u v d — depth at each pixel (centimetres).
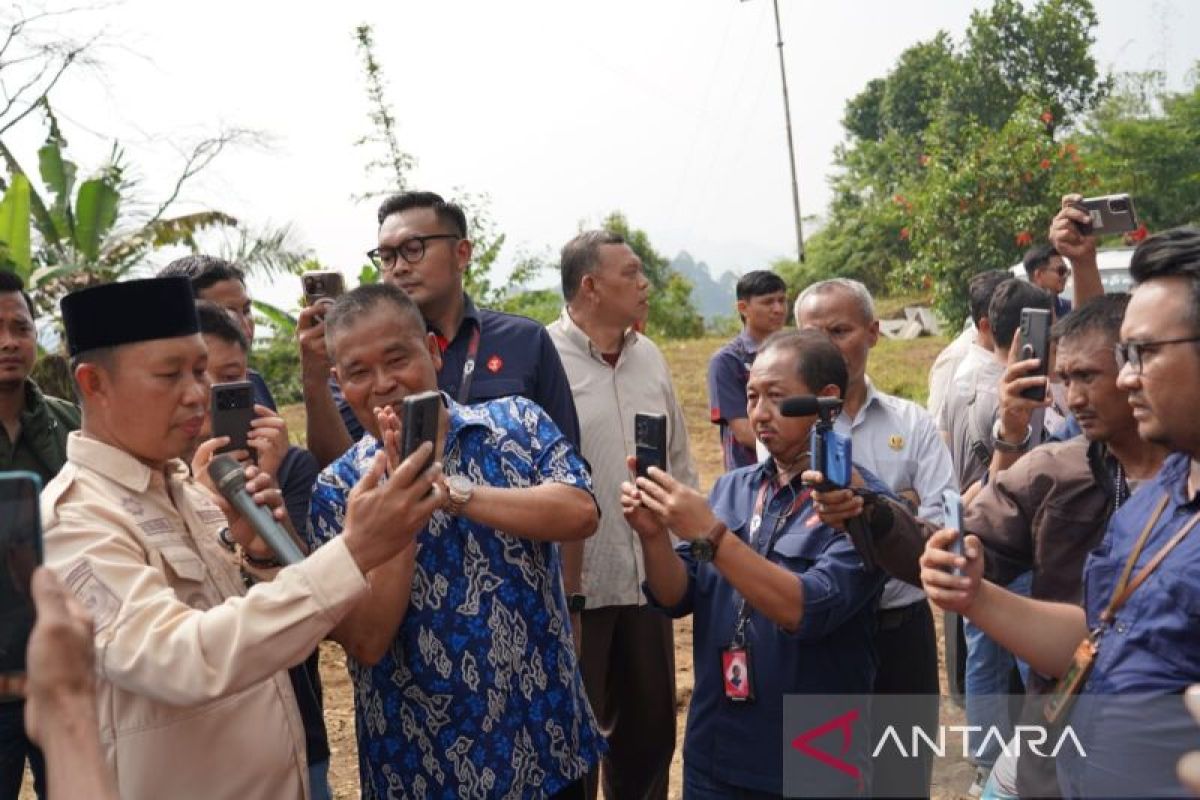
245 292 456
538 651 317
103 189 1475
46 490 268
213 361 369
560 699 320
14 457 398
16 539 198
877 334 445
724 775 338
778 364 342
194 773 271
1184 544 238
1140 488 262
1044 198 1802
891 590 410
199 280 444
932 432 440
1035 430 453
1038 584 312
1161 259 242
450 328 437
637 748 482
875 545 304
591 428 490
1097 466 305
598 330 500
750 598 312
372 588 288
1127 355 248
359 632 291
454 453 318
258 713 282
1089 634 257
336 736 602
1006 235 1811
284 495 386
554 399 443
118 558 260
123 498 273
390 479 248
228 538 299
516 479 322
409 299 318
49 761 191
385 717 311
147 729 266
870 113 5700
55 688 194
